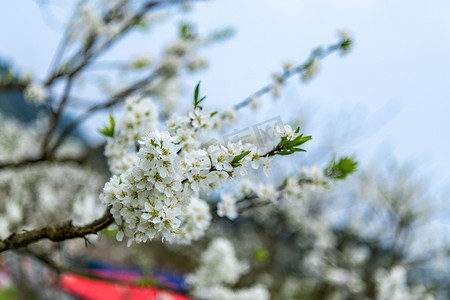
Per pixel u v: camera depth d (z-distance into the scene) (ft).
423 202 33.99
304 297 38.34
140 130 8.23
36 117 45.42
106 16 17.63
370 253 37.86
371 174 35.32
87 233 5.56
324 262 33.68
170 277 26.27
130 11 17.44
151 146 4.87
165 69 19.17
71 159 17.12
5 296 22.95
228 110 9.52
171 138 5.00
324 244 33.86
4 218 10.50
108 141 8.25
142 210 4.91
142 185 4.93
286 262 46.11
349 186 36.35
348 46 10.07
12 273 18.39
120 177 5.10
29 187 24.25
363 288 30.07
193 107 6.92
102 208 9.44
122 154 8.21
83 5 16.31
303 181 8.86
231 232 48.01
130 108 8.32
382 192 34.55
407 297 18.70
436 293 29.43
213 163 5.25
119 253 29.71
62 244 16.11
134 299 17.02
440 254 31.76
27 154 32.78
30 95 15.75
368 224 37.11
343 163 8.71
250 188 8.73
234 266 15.08
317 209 37.78
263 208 37.19
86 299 21.45
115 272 24.79
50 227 5.81
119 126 8.23
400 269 19.15
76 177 29.22
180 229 6.73
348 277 30.66
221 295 15.06
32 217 20.59
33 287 18.62
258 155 5.52
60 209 23.35
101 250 29.45
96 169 28.48
